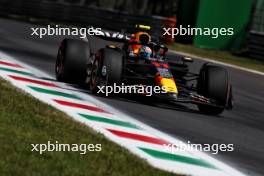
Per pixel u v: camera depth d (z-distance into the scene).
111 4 195.38
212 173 24.94
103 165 23.14
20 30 91.50
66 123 28.89
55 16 129.00
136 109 36.78
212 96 38.81
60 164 22.33
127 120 32.81
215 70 39.47
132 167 23.47
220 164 26.67
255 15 110.62
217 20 106.44
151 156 26.03
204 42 106.00
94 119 31.61
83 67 42.09
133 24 109.31
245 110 45.03
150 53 40.22
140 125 32.06
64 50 42.47
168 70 38.50
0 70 44.44
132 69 40.56
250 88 59.69
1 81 37.91
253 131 36.69
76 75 42.34
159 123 33.75
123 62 38.56
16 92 34.34
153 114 36.16
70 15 125.25
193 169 25.06
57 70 43.81
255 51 96.00
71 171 21.69
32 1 134.50
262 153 30.66
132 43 40.78
